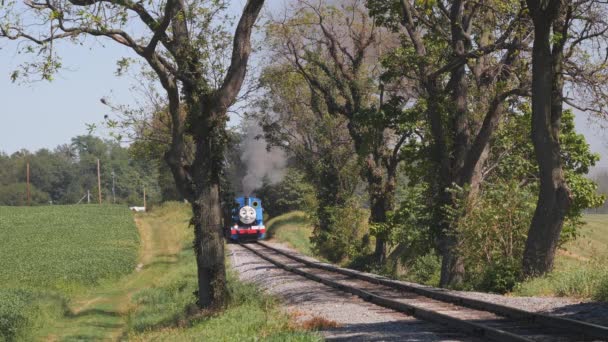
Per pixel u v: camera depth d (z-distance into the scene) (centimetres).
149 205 11475
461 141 2831
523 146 3142
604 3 2186
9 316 2455
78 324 2722
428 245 3055
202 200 2130
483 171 3103
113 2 1839
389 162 4147
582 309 1348
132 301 3284
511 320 1334
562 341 1062
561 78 2252
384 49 4038
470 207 2486
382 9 2933
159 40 1956
